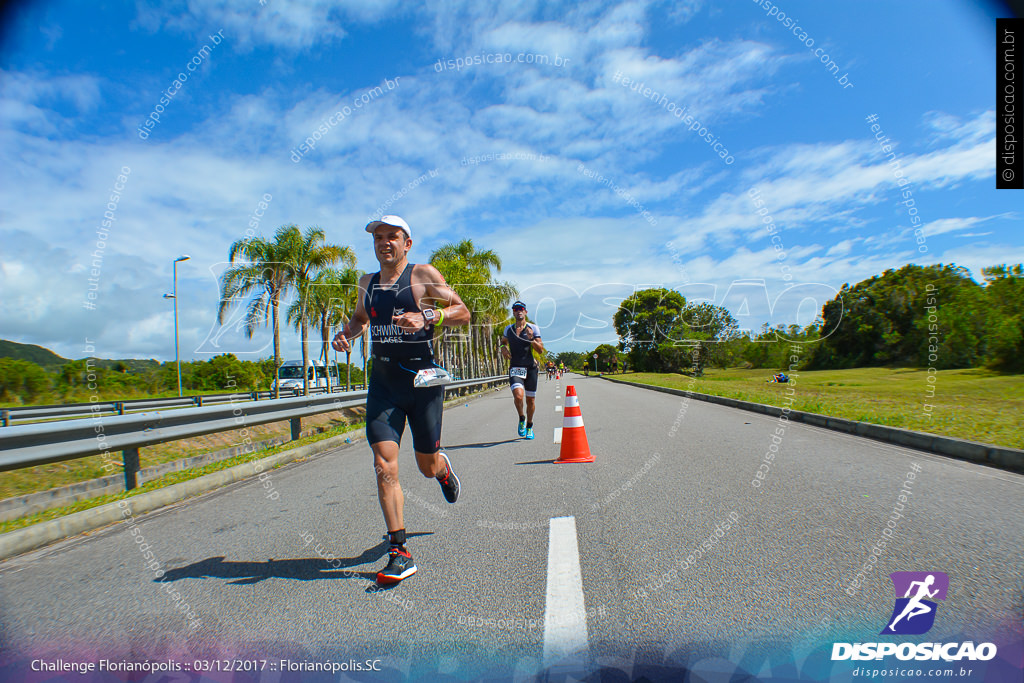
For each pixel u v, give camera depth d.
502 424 11.66
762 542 3.51
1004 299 26.39
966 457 6.12
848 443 7.40
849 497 4.52
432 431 3.62
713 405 14.60
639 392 22.70
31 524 4.43
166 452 8.78
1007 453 5.57
